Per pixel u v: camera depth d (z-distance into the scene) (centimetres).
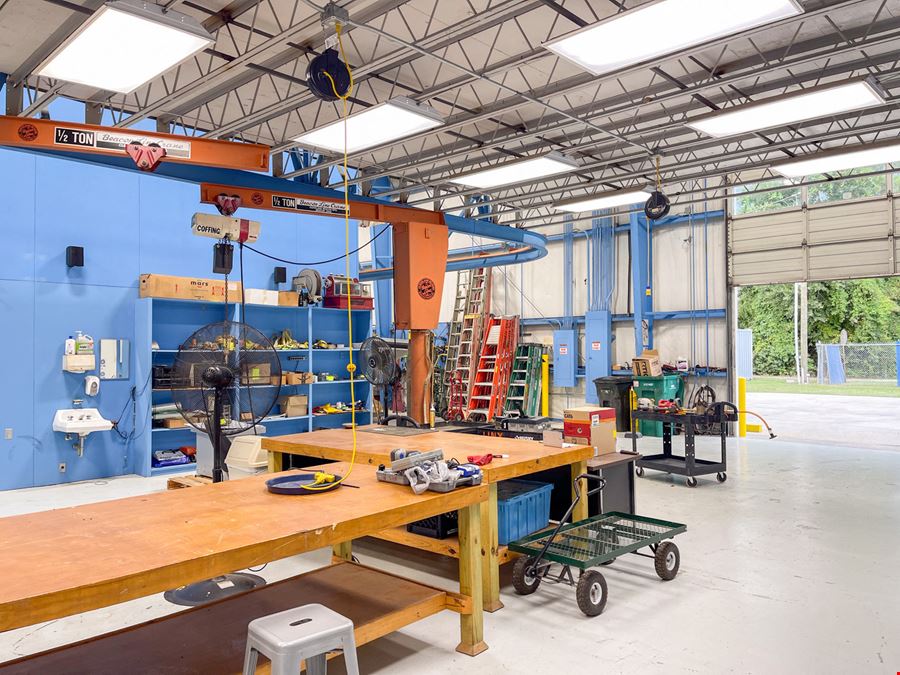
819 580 381
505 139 688
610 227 1202
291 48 525
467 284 1374
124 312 757
